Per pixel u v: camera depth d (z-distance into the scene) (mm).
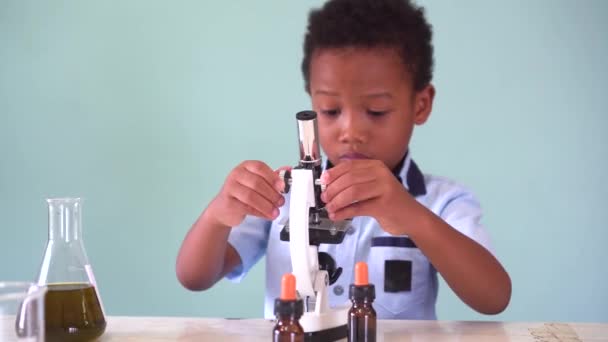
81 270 975
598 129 2324
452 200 1478
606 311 2320
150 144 2465
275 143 2422
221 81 2439
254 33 2426
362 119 1305
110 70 2482
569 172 2330
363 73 1287
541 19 2330
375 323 927
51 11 2504
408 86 1361
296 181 959
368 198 1030
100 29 2482
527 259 2344
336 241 967
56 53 2502
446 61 2357
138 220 2465
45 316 929
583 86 2326
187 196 2451
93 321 958
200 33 2443
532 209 2340
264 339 993
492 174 2350
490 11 2342
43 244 2506
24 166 2518
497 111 2346
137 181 2469
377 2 1336
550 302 2332
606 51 2314
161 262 2453
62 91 2502
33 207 2512
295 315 810
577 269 2330
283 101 2418
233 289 2408
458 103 2354
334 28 1304
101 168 2486
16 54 2521
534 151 2342
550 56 2330
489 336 1014
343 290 1413
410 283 1408
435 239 1127
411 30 1365
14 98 2523
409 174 1483
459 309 2301
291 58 2412
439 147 2363
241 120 2434
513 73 2342
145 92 2467
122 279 2467
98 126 2488
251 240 1507
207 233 1269
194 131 2449
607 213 2320
